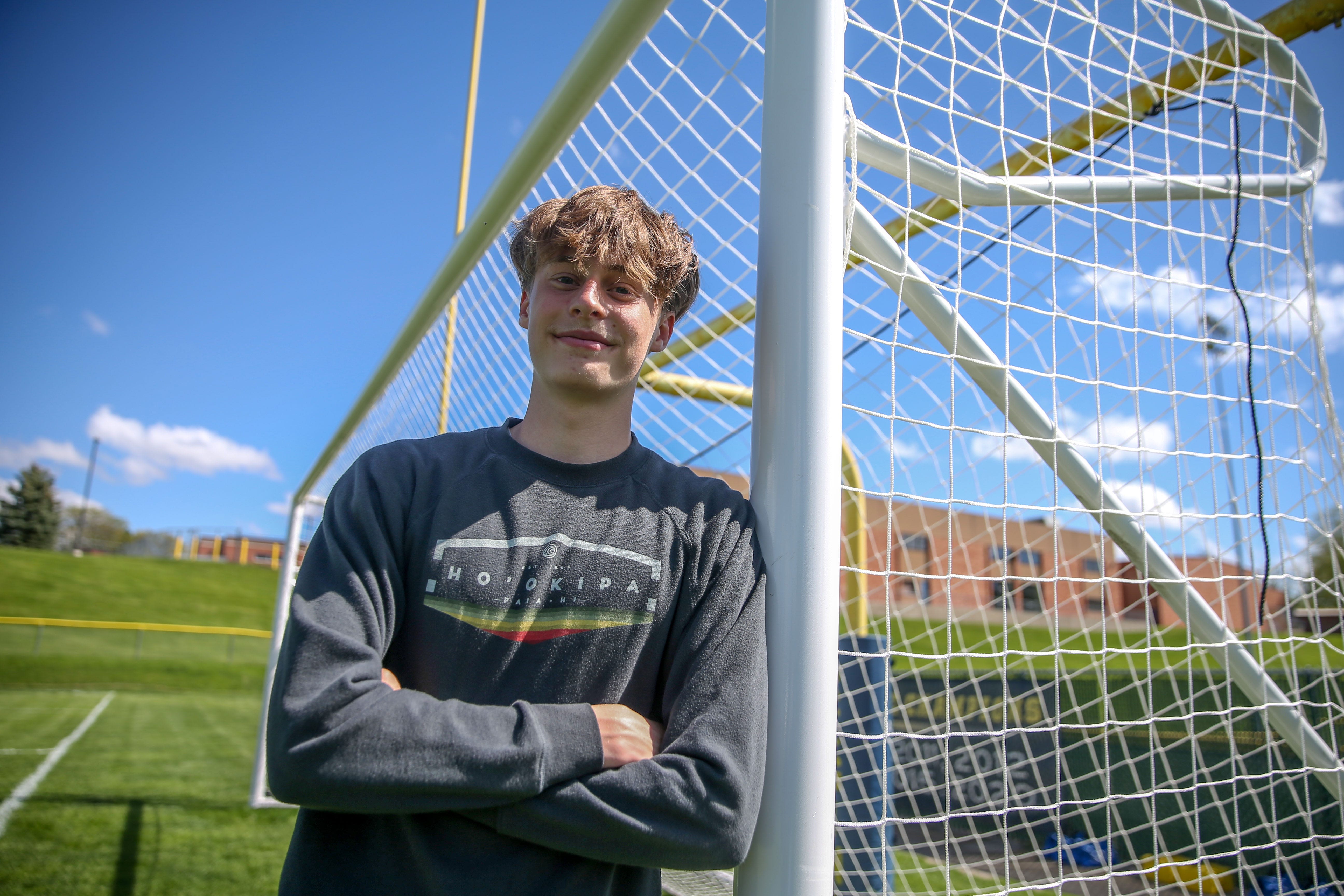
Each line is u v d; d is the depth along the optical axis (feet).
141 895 10.51
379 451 2.95
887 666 3.79
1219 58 5.35
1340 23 5.46
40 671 55.26
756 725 2.43
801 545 2.59
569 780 2.27
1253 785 8.95
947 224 3.81
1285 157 5.61
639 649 2.67
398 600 2.66
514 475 2.90
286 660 2.36
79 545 173.37
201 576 131.64
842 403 2.74
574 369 2.92
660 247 3.14
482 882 2.30
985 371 4.16
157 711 37.47
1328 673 5.12
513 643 2.61
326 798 2.17
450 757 2.19
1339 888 4.82
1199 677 9.42
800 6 2.94
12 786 17.94
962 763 13.32
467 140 13.14
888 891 7.25
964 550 4.99
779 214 2.82
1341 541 5.28
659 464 3.13
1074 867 4.16
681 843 2.24
